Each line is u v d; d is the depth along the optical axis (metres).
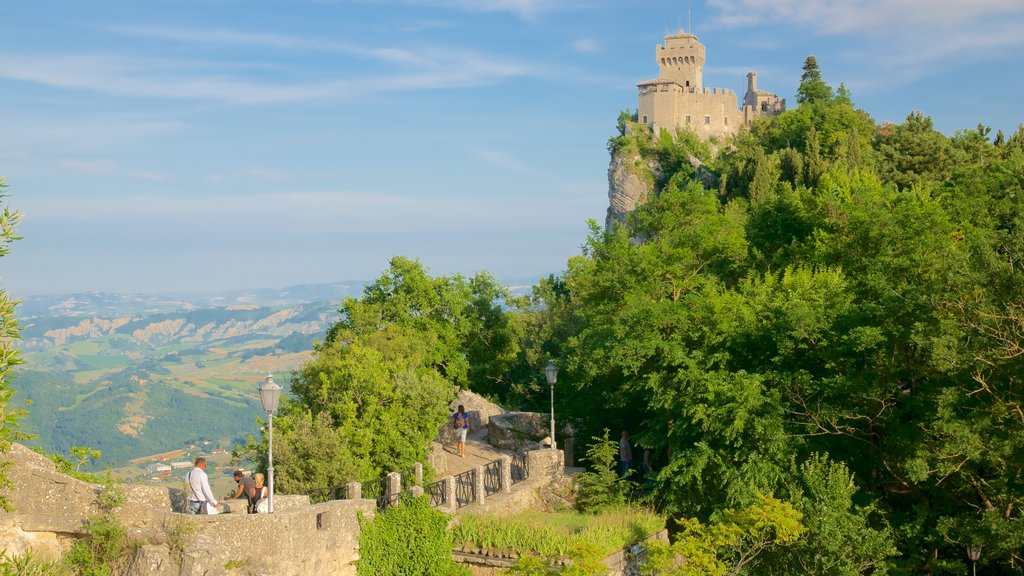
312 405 39.78
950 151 100.25
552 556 28.12
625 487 34.53
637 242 56.94
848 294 35.44
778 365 34.34
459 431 40.69
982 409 28.91
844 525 28.09
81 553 21.44
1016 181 51.56
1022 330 28.34
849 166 97.31
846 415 31.98
